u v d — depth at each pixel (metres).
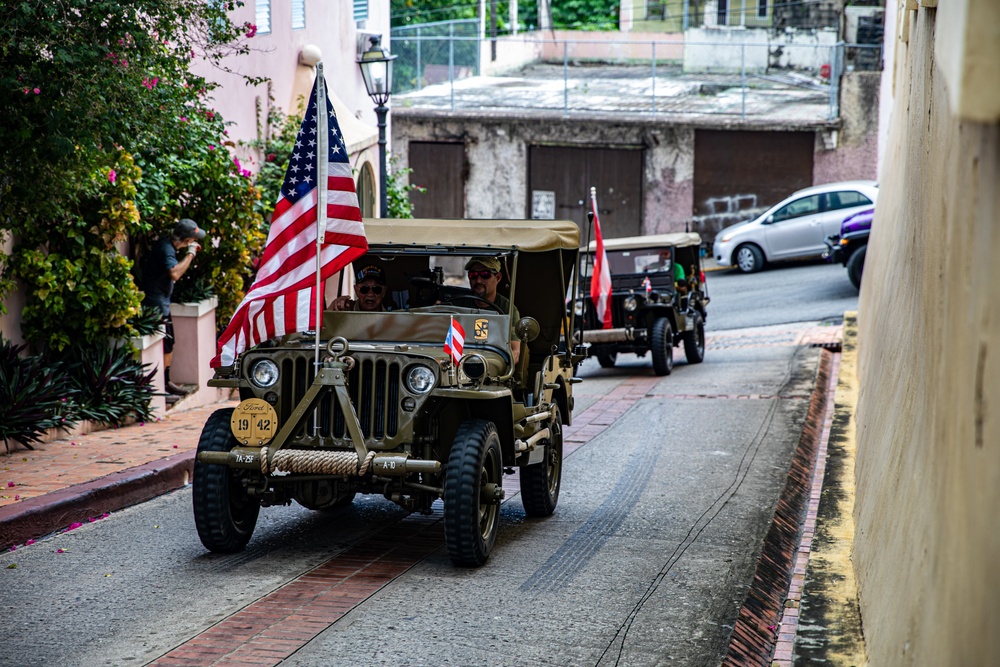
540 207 32.31
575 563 7.58
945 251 4.27
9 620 6.24
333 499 7.39
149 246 13.12
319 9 19.45
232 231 13.84
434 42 36.94
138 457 9.98
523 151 32.03
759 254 29.02
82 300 11.02
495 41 39.91
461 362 7.39
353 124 20.14
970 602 3.16
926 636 3.83
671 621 6.39
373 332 8.12
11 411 10.11
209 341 13.90
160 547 7.81
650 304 17.80
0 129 8.70
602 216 32.03
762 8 38.94
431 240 8.62
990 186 3.12
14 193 9.34
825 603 6.09
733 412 14.17
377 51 17.78
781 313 23.62
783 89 35.81
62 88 8.73
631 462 11.28
